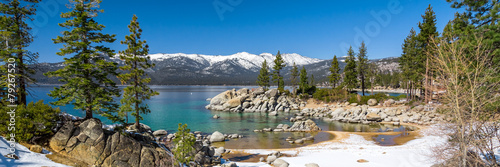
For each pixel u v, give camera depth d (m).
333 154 24.75
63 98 18.89
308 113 62.12
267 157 24.84
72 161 15.86
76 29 18.38
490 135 12.80
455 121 13.02
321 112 64.38
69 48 18.55
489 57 15.82
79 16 18.94
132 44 27.25
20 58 20.66
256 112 69.25
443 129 13.87
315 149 28.23
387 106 61.03
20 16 21.88
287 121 53.09
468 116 12.47
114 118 19.81
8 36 19.84
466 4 23.53
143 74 27.94
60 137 16.50
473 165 13.25
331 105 73.56
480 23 22.59
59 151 16.23
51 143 16.36
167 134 38.97
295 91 96.19
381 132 38.47
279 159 22.05
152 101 104.44
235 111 70.69
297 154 25.98
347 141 32.56
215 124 48.78
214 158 23.25
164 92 196.88
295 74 100.12
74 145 16.58
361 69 82.56
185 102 99.62
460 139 12.66
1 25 19.86
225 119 55.53
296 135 38.00
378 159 21.80
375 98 68.00
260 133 40.00
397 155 22.67
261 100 74.88
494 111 12.59
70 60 18.25
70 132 16.89
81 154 16.50
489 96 12.43
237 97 75.38
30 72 21.58
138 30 27.70
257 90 80.19
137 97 26.52
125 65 26.44
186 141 17.69
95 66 18.84
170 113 65.25
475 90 12.36
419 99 60.16
